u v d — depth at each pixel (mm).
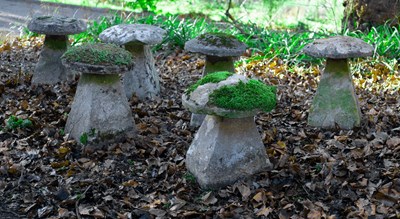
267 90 3980
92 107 4594
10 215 3793
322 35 7523
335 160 4312
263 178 4102
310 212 3744
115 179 4203
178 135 4922
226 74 4043
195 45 4840
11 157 4473
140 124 5043
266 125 5109
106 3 11789
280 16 12016
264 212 3777
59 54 6066
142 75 5754
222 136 4012
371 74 6500
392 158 4340
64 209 3828
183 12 11641
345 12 8070
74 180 4160
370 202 3840
